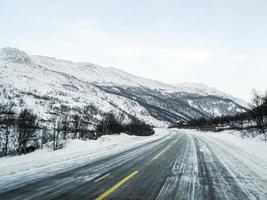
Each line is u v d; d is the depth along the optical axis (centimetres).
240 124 6575
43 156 1149
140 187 630
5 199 509
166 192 592
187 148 1800
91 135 2869
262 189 652
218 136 4194
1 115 2484
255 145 2231
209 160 1187
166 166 969
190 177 773
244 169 955
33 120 2381
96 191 582
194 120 13425
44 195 541
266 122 3691
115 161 1058
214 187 657
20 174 748
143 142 2331
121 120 4500
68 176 737
